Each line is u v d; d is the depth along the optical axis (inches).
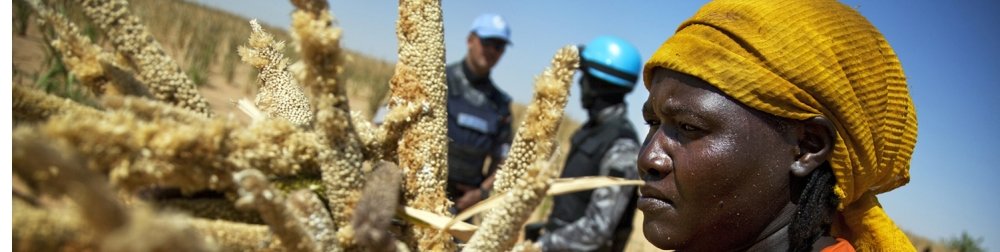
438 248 19.9
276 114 21.3
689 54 24.3
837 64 23.4
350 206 16.0
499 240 15.4
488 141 88.2
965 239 247.1
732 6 24.9
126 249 9.3
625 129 70.1
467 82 88.9
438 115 20.0
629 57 71.5
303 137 15.8
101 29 15.5
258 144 14.8
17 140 10.3
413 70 19.9
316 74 14.8
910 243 27.4
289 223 13.5
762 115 23.8
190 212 15.6
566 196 70.7
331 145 15.7
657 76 26.0
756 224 24.5
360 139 18.4
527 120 18.2
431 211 19.6
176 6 369.1
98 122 11.8
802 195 24.4
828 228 26.1
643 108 27.9
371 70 402.3
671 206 25.0
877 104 24.4
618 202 67.8
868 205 27.1
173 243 9.7
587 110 74.3
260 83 22.0
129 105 13.1
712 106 23.9
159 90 15.8
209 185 13.6
